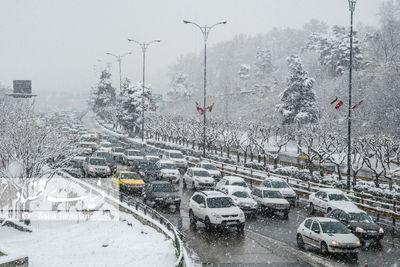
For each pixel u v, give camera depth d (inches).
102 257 788.0
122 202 1179.3
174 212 1173.1
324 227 822.5
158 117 3661.4
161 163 1663.4
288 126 2952.8
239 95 5728.3
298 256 792.9
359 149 1882.4
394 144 2081.7
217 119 3754.9
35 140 1089.4
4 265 607.5
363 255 812.6
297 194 1421.0
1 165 1074.1
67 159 1199.6
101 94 5295.3
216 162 2033.7
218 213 952.3
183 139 2930.6
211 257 779.4
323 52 4404.5
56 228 1010.1
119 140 3454.7
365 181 1574.8
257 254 800.9
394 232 1019.3
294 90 3036.4
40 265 744.3
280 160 2241.6
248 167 1971.0
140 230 978.7
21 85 3489.2
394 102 2578.7
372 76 3090.6
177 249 738.8
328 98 3427.7
